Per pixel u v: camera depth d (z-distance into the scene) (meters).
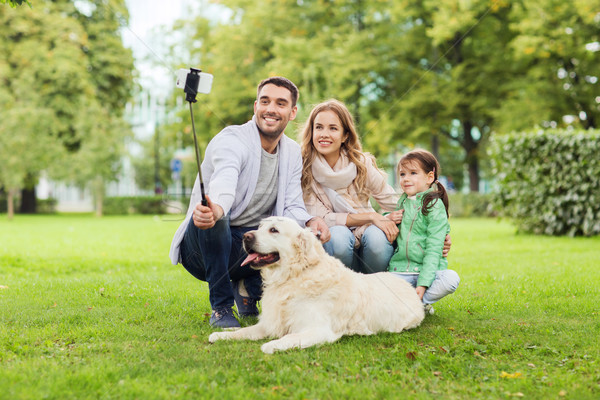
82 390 2.05
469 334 3.04
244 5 20.28
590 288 4.40
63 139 22.16
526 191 10.20
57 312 3.52
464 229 11.89
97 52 21.92
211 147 3.31
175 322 3.30
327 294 2.83
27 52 20.36
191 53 19.47
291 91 3.34
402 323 3.10
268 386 2.16
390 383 2.19
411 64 21.06
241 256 3.47
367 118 20.97
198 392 2.06
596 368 2.39
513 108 18.66
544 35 17.22
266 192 3.45
